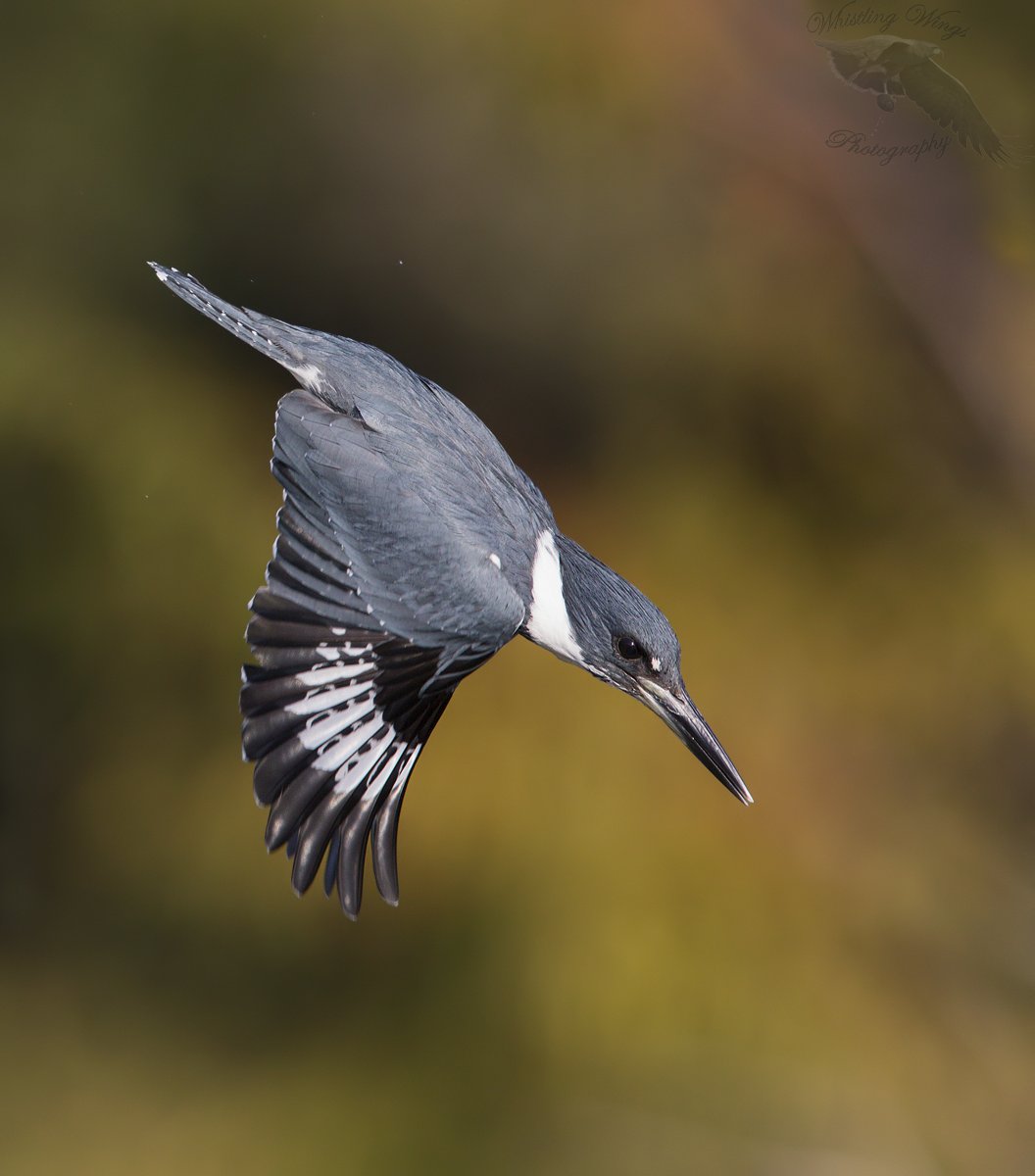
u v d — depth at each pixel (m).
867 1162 8.99
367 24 12.23
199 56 12.41
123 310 12.32
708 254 12.54
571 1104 9.22
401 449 5.93
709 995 9.41
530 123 12.38
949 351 12.55
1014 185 12.36
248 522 11.24
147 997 10.18
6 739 10.70
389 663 5.76
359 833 5.73
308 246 12.70
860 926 9.91
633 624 6.40
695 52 12.57
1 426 11.32
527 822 9.84
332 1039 9.73
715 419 12.23
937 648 11.48
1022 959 10.19
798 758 10.62
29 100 12.41
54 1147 9.52
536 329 12.58
